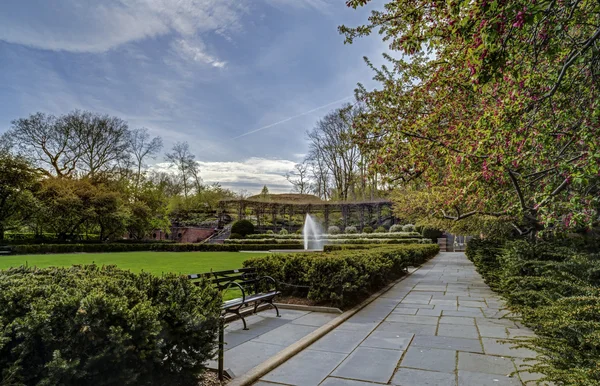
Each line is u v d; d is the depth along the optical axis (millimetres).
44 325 1804
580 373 2086
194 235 36969
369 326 4844
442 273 11922
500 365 3320
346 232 34812
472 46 2898
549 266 4586
